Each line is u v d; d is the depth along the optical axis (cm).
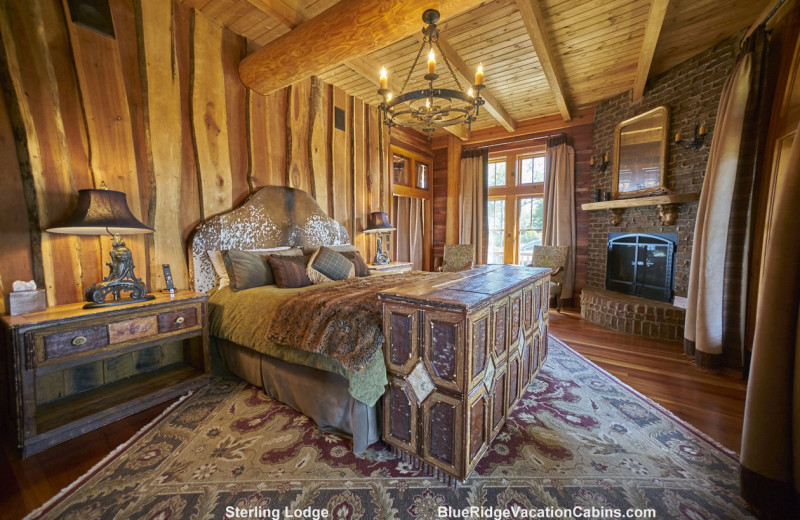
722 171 263
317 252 303
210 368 249
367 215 470
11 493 141
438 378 146
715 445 175
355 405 168
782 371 125
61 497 139
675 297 369
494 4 268
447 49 328
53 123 204
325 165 403
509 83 414
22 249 195
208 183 289
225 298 257
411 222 729
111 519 128
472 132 603
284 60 272
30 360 163
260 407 214
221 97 298
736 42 304
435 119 234
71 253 214
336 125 414
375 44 238
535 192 570
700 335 276
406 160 601
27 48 194
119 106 234
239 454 167
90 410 192
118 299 214
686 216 354
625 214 433
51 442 171
